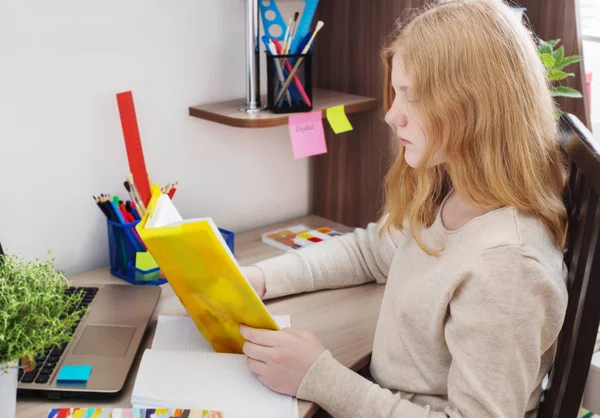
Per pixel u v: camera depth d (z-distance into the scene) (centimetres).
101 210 151
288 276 142
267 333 114
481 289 100
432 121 104
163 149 162
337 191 191
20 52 135
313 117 160
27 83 138
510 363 100
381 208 180
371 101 172
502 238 100
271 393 111
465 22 103
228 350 124
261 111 160
